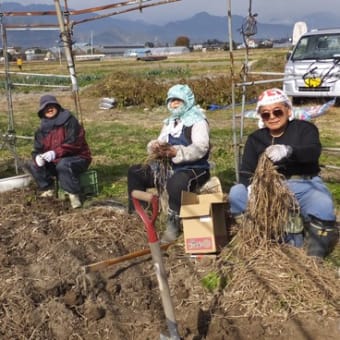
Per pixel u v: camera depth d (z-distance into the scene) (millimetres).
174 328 3057
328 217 4156
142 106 15430
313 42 13320
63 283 4082
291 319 3518
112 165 7797
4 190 6320
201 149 4871
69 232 4863
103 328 3691
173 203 4711
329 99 12664
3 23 6676
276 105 4273
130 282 4105
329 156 7977
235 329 3514
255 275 3875
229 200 4613
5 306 3865
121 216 5133
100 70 33781
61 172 5645
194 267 4270
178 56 59875
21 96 19656
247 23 5414
